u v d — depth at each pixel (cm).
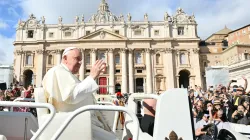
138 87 6588
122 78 6356
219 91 1319
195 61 6525
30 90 1199
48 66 6506
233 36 7788
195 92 1723
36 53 6581
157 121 263
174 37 6688
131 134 310
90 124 271
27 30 6706
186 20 6781
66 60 340
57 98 293
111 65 6369
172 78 6347
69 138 262
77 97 285
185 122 265
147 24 6662
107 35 6500
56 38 6638
